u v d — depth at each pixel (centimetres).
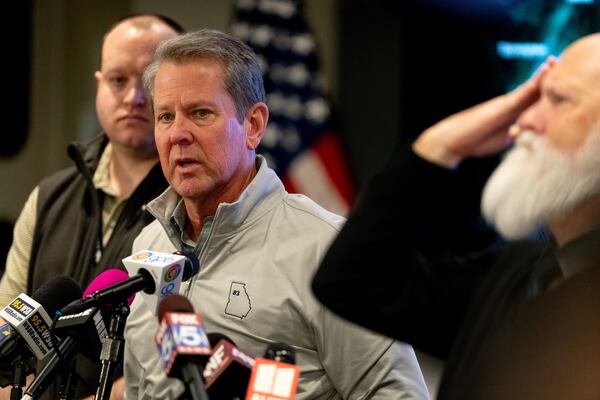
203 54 515
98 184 667
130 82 661
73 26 1496
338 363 495
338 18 1447
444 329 408
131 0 1489
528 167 364
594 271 358
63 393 473
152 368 518
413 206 387
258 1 1462
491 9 1267
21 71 1491
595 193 355
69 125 1498
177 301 390
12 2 1487
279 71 1453
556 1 1162
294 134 1445
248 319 498
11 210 1491
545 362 357
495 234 1174
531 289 375
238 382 412
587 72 352
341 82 1450
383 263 391
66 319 461
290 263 505
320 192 1441
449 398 382
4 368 515
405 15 1391
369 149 1434
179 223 536
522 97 367
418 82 1388
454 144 378
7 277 681
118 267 629
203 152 508
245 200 516
